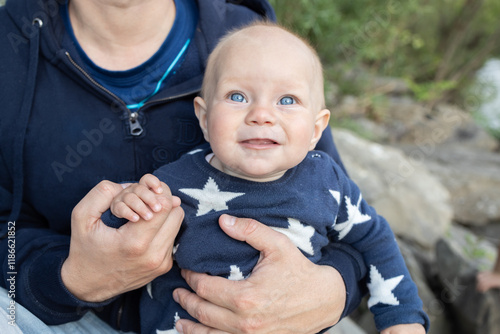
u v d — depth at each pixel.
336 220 1.16
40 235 1.11
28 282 1.01
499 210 4.35
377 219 1.21
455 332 2.51
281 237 1.03
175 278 1.10
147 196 0.89
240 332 1.00
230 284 0.99
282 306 1.01
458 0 7.07
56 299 0.99
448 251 2.73
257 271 1.01
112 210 0.93
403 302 1.16
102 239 0.92
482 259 2.74
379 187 3.18
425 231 3.11
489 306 2.28
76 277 0.97
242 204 1.05
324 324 1.09
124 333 1.21
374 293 1.20
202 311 1.01
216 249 1.04
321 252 1.19
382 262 1.19
